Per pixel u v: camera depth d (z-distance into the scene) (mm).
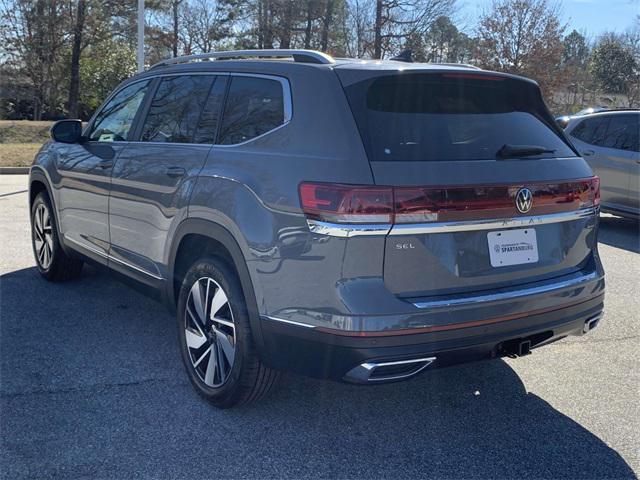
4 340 4668
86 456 3262
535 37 29281
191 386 4043
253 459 3289
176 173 3986
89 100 36094
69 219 5453
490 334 3244
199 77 4234
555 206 3523
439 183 3090
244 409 3773
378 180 2994
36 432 3461
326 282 3031
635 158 9562
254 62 3824
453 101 3516
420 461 3318
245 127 3691
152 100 4645
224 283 3578
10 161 17172
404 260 3053
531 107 3896
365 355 2988
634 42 41938
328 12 35844
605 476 3232
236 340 3512
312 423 3652
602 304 3879
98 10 30109
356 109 3197
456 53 32250
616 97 39312
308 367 3182
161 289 4285
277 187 3248
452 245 3172
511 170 3363
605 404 4004
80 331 4887
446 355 3152
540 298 3404
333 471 3211
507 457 3379
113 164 4699
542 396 4098
